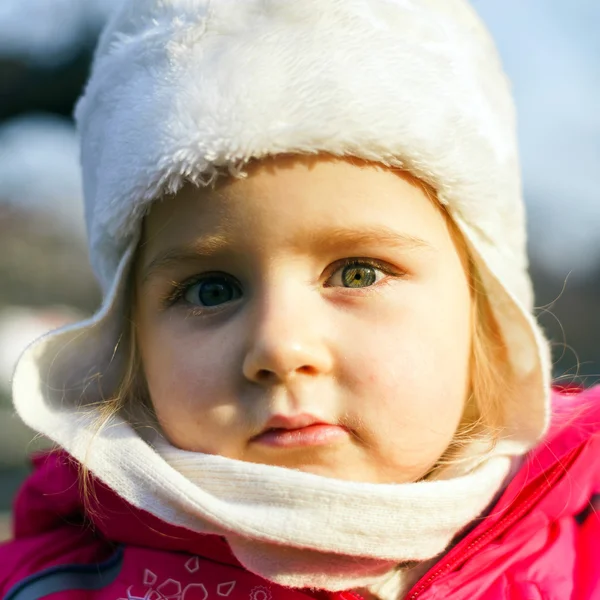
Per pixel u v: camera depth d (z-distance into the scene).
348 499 0.94
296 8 1.00
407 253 1.00
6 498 3.04
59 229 9.20
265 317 0.95
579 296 5.67
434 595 1.04
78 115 1.26
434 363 1.00
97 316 1.12
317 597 1.06
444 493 0.99
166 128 0.98
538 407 1.10
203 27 1.03
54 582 1.17
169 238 1.02
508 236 1.20
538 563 1.09
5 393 3.88
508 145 1.20
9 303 8.25
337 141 0.94
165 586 1.09
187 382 1.01
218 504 0.96
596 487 1.19
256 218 0.96
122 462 1.07
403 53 1.01
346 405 0.96
